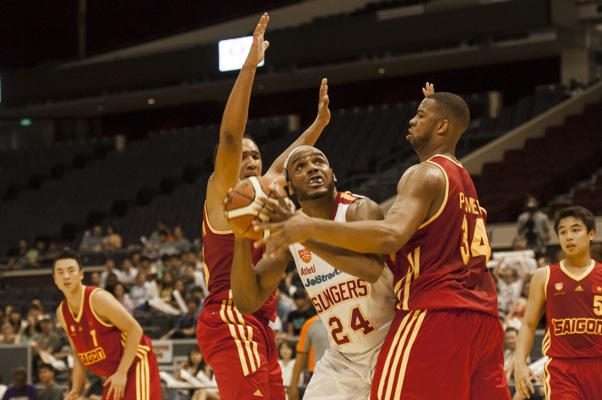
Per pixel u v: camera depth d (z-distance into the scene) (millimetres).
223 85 27188
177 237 20609
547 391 6406
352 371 4855
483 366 4230
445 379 4031
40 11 30812
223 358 5574
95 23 30219
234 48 25531
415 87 27734
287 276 15094
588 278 6320
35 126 33250
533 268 12172
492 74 26688
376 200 20734
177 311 15461
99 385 11188
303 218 3619
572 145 21609
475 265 4223
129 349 6570
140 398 6688
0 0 31047
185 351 12938
